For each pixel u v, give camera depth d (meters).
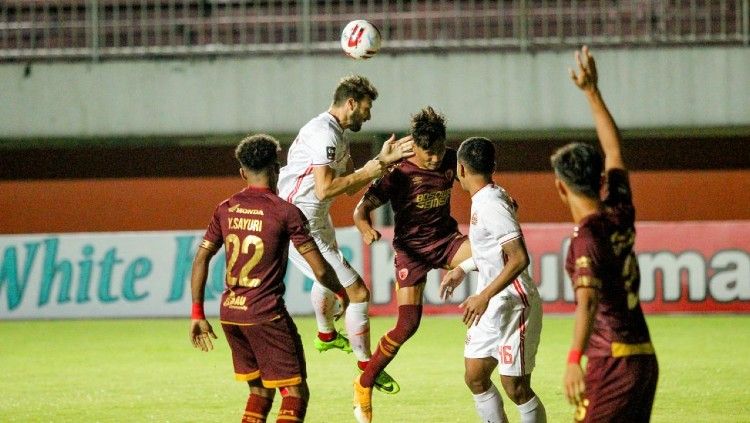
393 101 45.44
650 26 45.06
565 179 11.77
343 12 49.12
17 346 31.52
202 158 49.38
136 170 49.59
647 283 37.78
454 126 45.34
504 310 15.37
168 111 46.19
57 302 39.34
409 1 49.06
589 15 45.97
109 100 46.34
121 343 31.98
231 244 14.90
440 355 28.41
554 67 44.94
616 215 11.73
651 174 48.38
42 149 49.59
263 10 49.75
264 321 14.65
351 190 17.53
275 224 14.71
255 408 15.30
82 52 46.59
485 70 45.16
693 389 22.36
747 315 37.38
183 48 46.28
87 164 49.66
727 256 37.50
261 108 45.84
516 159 48.78
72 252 39.56
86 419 19.75
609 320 11.62
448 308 38.31
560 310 37.69
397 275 18.31
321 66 45.56
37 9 50.31
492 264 15.44
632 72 44.91
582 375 11.05
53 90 46.38
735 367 25.58
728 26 47.34
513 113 45.12
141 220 49.59
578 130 45.28
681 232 37.69
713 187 48.19
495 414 15.83
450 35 49.50
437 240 18.20
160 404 21.28
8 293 39.47
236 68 45.91
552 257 37.69
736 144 48.00
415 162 18.20
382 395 22.00
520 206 48.75
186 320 38.50
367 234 18.41
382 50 45.47
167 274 39.16
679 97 44.84
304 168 18.92
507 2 48.88
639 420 11.64
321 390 22.81
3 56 46.69
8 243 39.59
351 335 19.50
